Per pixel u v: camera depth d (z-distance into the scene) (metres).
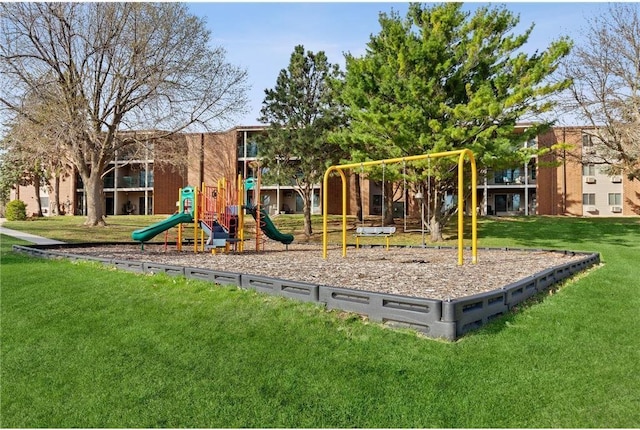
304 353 3.89
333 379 3.45
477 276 7.01
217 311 5.10
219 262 9.44
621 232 20.12
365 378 3.44
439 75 15.65
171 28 19.95
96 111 19.84
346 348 3.93
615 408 3.00
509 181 33.12
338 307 4.88
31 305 5.80
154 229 12.62
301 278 6.68
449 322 4.04
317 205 34.59
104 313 5.35
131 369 3.88
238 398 3.31
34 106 17.56
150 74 19.25
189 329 4.64
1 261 9.31
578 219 24.77
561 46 14.70
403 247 15.06
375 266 8.57
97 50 19.12
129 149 25.92
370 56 17.47
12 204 28.84
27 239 16.39
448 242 18.27
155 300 5.75
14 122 18.16
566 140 27.84
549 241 18.16
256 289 5.77
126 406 3.34
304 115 20.86
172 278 6.86
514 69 15.38
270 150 20.70
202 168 33.84
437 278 6.76
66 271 7.96
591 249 15.32
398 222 26.83
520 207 34.00
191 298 5.69
